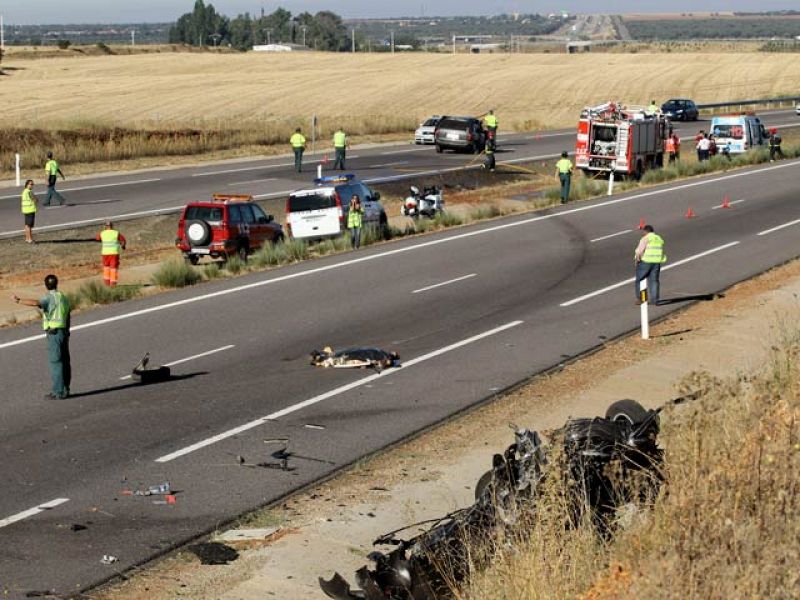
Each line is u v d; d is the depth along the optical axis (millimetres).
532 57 184375
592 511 12469
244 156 73250
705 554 9914
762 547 10102
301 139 64750
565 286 34375
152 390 22750
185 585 13609
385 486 17125
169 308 31578
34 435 19641
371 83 133375
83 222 48531
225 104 110375
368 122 90688
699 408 14078
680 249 41438
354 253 41094
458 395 22297
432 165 69188
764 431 12188
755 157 72062
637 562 10711
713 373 23578
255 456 18531
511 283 35000
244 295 33406
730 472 11266
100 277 38281
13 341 27438
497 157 74188
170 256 42812
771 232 45375
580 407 21375
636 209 52188
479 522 12359
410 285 34781
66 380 22219
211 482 17297
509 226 47375
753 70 148750
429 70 153375
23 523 15539
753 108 113750
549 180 65500
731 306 31219
